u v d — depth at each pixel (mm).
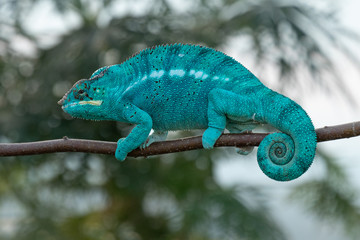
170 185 9094
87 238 9203
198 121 2396
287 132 2172
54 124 8367
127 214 9625
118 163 8648
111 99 2400
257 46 8359
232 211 8430
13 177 9523
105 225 9562
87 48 7715
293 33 8219
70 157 8508
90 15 8594
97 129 8234
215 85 2334
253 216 8469
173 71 2379
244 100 2273
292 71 8281
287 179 2141
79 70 7832
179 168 9188
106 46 8086
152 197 9578
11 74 8781
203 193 8875
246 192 8906
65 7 7617
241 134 2344
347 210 9000
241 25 8641
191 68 2371
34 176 9078
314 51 8250
